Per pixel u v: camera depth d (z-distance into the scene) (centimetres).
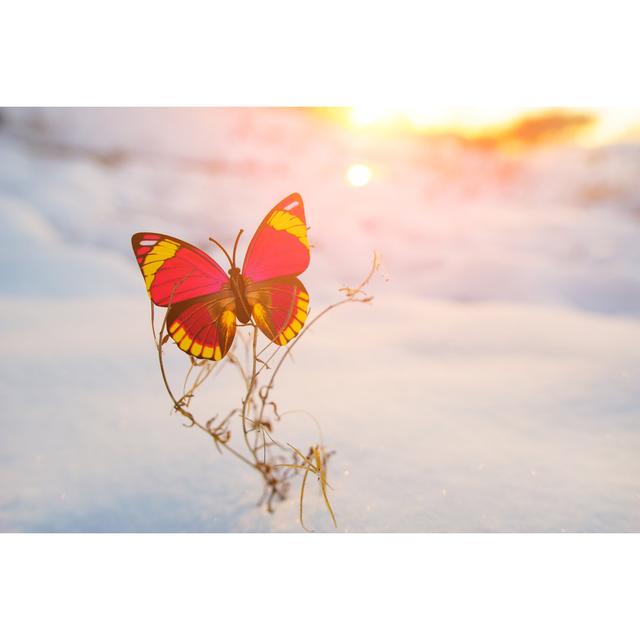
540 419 52
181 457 47
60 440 49
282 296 36
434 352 68
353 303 93
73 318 79
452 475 45
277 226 36
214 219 141
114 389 57
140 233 35
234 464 46
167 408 53
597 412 52
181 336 35
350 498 43
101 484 45
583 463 46
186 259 35
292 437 49
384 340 73
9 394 55
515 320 81
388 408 53
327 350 69
